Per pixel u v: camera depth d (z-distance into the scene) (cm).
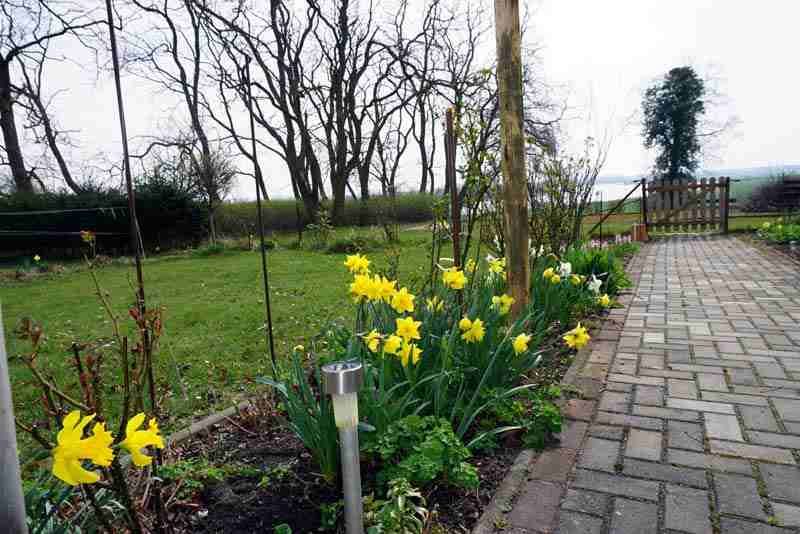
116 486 142
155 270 1116
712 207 1312
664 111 2544
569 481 202
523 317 310
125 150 171
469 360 268
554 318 418
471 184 384
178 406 309
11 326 593
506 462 220
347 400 142
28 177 2014
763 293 554
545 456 222
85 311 688
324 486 200
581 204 629
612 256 621
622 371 328
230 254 1456
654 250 1027
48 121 1994
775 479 198
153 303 695
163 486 197
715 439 233
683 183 1334
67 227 1616
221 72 1955
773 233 1048
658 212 1374
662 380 309
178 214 1750
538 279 414
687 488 194
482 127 394
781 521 172
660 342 389
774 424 245
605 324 451
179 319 577
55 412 133
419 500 188
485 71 411
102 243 1644
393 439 198
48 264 1325
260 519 181
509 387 279
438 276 360
